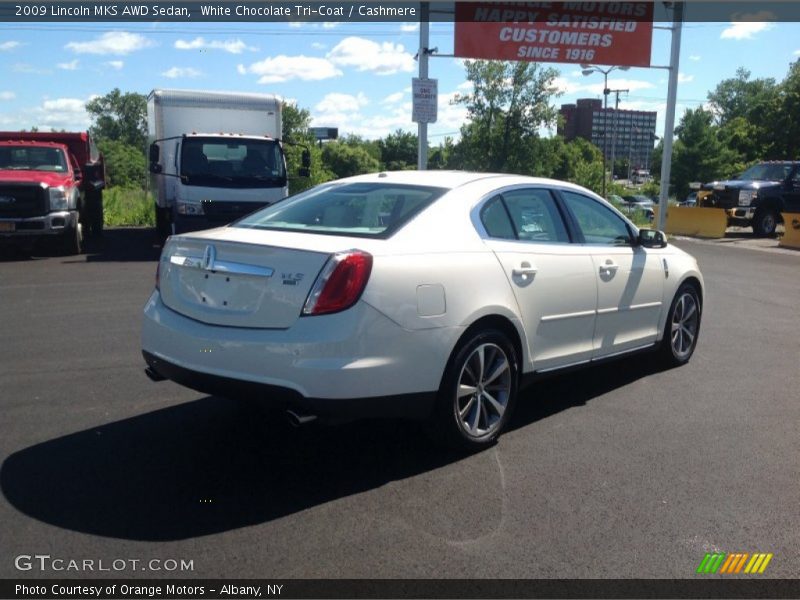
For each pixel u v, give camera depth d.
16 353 6.86
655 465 4.52
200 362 4.18
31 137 17.25
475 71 59.19
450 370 4.43
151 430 4.95
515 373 4.88
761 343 7.99
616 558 3.43
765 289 12.16
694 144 76.88
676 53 20.72
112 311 8.91
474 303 4.48
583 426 5.20
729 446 4.86
